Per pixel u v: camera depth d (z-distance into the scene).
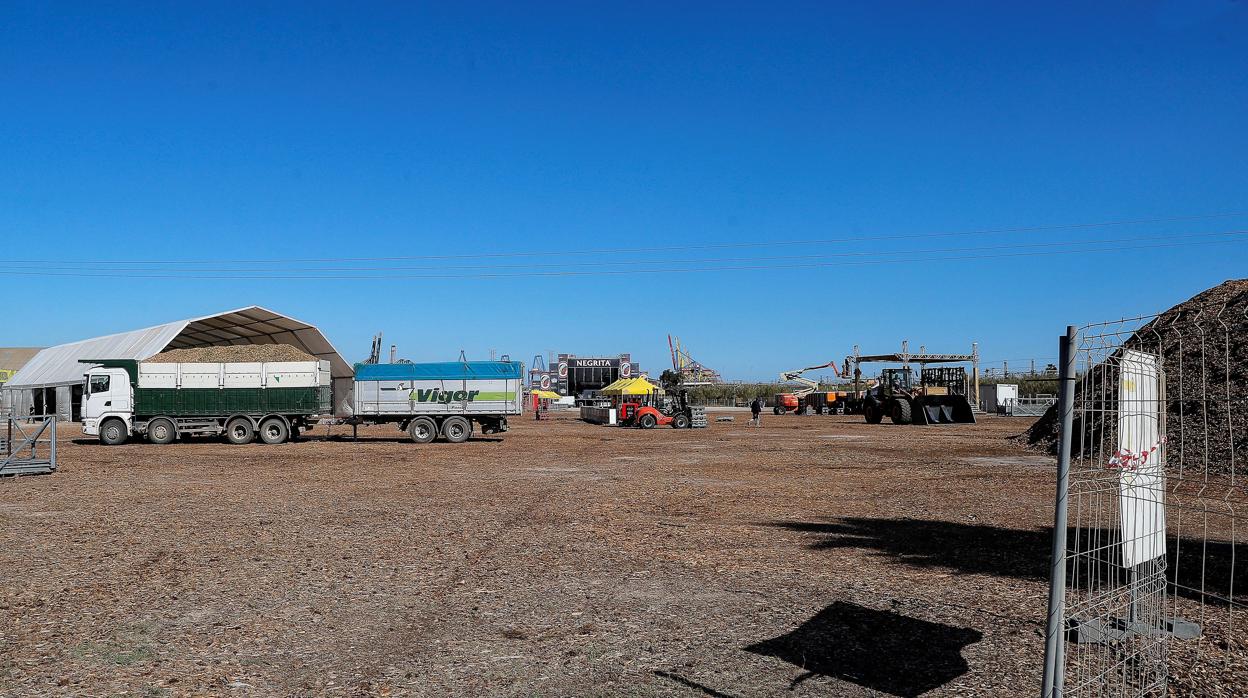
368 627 6.23
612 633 6.07
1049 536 10.06
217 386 29.27
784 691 4.91
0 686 4.96
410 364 30.59
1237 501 11.96
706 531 10.52
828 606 6.80
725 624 6.30
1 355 84.56
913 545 9.52
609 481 16.70
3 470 17.61
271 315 45.47
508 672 5.25
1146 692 4.73
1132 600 5.36
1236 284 18.98
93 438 32.53
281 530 10.59
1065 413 4.02
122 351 46.81
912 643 5.80
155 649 5.69
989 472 18.08
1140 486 4.95
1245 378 15.33
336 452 25.44
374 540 9.87
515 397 30.48
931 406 44.22
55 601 6.96
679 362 96.50
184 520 11.46
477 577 7.89
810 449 25.70
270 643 5.84
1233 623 6.06
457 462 21.61
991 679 5.07
